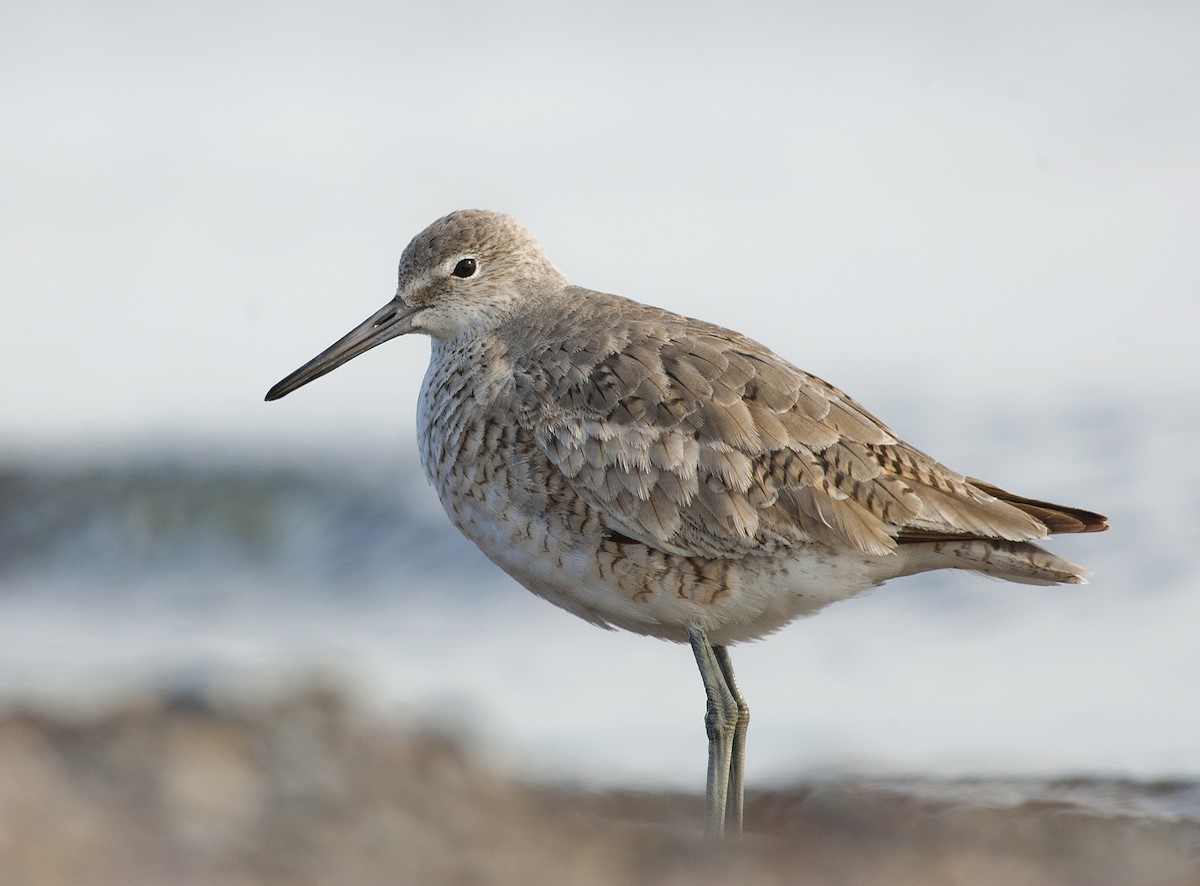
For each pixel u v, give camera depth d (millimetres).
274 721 10055
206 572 20000
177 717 9992
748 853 9289
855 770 12664
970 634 15820
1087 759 12656
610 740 13695
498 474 11258
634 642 16484
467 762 10320
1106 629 15617
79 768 8992
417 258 12367
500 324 12125
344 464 21594
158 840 8180
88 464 21812
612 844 9195
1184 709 13750
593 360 11242
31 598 19203
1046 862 9508
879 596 16875
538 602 17891
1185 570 16547
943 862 9266
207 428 22688
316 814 8766
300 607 18234
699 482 10859
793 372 11219
